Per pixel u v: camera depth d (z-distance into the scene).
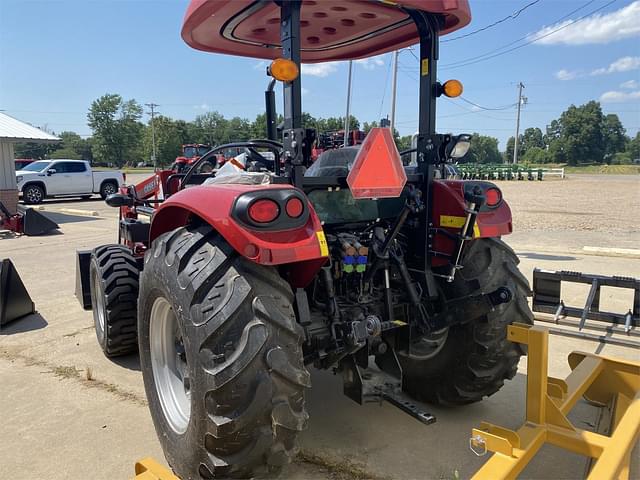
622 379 2.83
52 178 20.27
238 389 1.88
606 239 9.66
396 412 3.16
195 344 1.95
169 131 73.00
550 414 2.28
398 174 2.47
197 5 2.58
